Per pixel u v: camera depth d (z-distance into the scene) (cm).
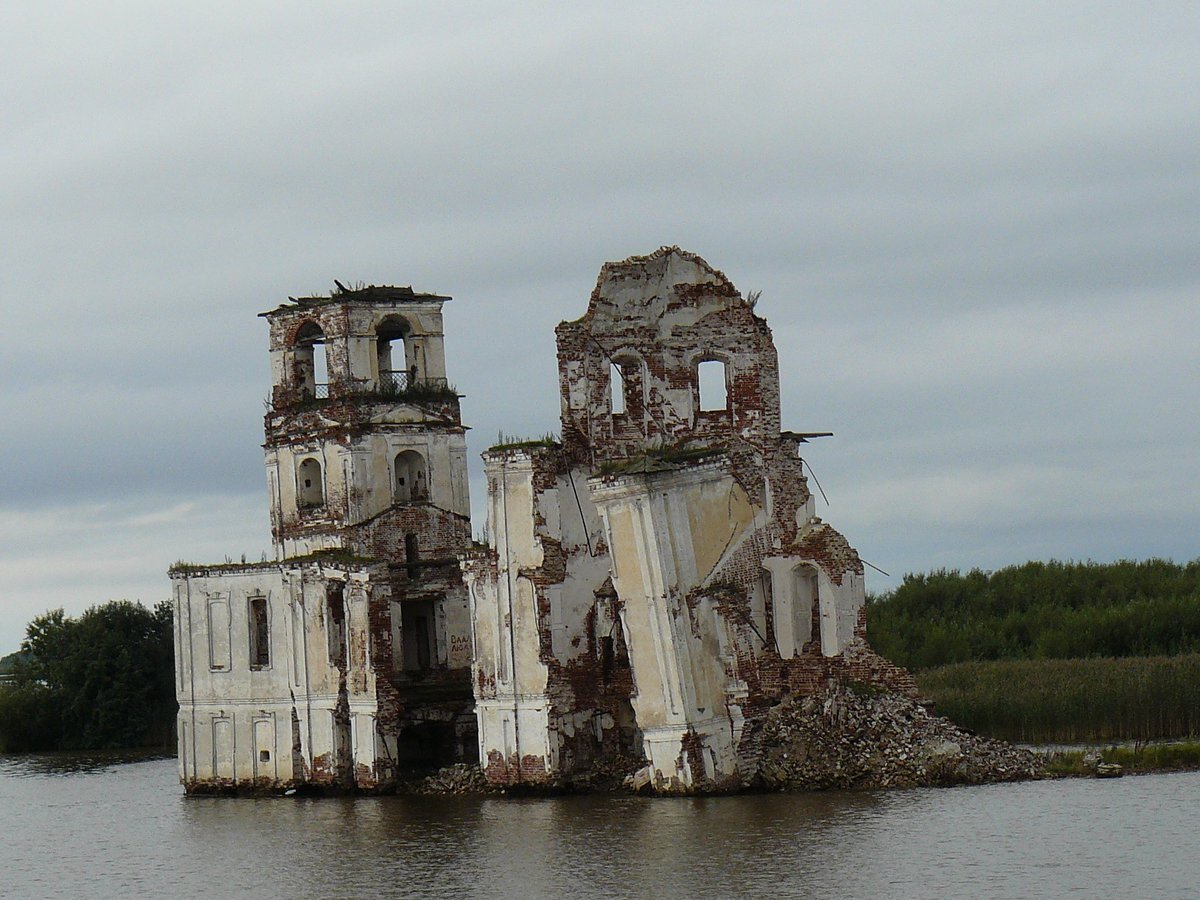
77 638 14975
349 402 10006
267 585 9994
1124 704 9369
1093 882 6231
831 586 8469
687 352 9000
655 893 6438
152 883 7544
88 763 13388
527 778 8931
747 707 8275
